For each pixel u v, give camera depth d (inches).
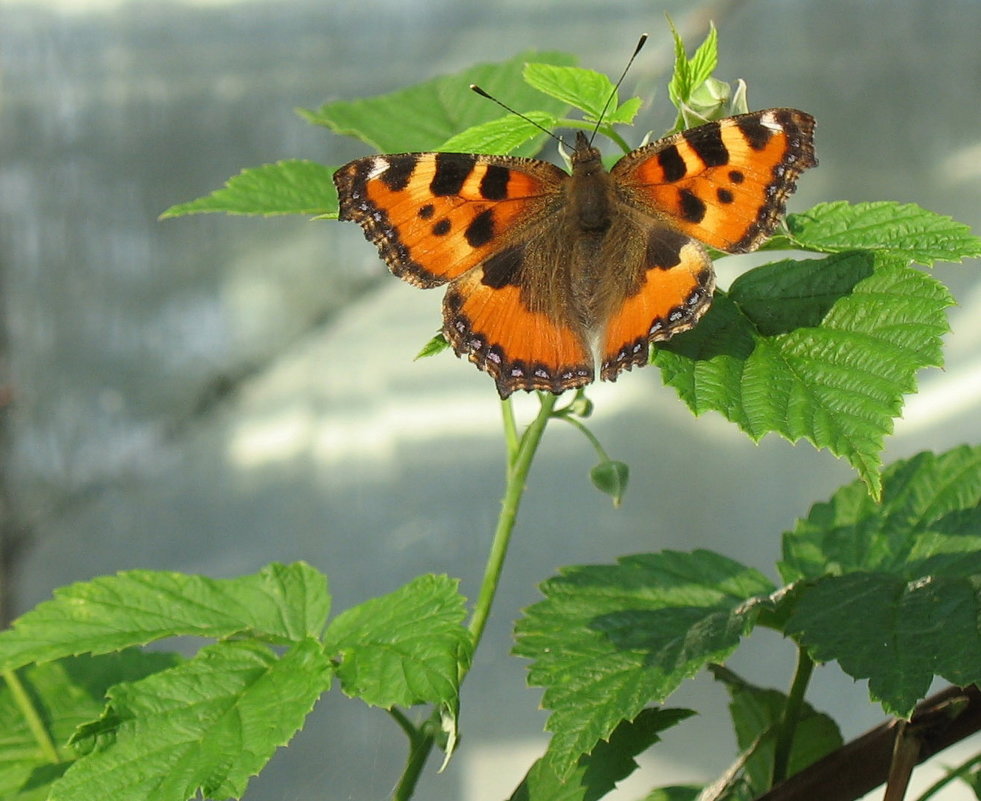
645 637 18.8
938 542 19.2
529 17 27.7
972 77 26.6
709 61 18.9
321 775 28.4
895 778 18.3
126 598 19.0
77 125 28.6
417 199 19.2
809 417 18.3
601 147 25.5
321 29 27.9
